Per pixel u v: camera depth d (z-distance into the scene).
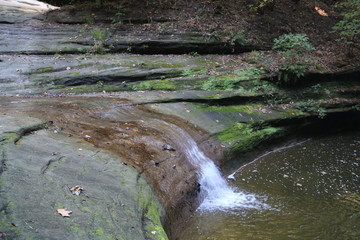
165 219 3.96
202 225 4.55
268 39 11.37
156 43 10.09
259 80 8.95
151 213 3.59
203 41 10.42
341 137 9.12
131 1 11.52
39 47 9.30
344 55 10.98
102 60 8.95
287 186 6.04
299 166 7.00
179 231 4.31
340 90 9.76
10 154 3.71
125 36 10.23
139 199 3.63
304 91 9.33
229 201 5.37
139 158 4.65
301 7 13.69
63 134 4.78
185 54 10.31
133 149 4.86
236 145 6.94
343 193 5.84
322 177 6.48
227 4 12.17
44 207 2.91
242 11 12.16
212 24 11.12
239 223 4.68
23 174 3.37
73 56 9.16
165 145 5.30
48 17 11.25
